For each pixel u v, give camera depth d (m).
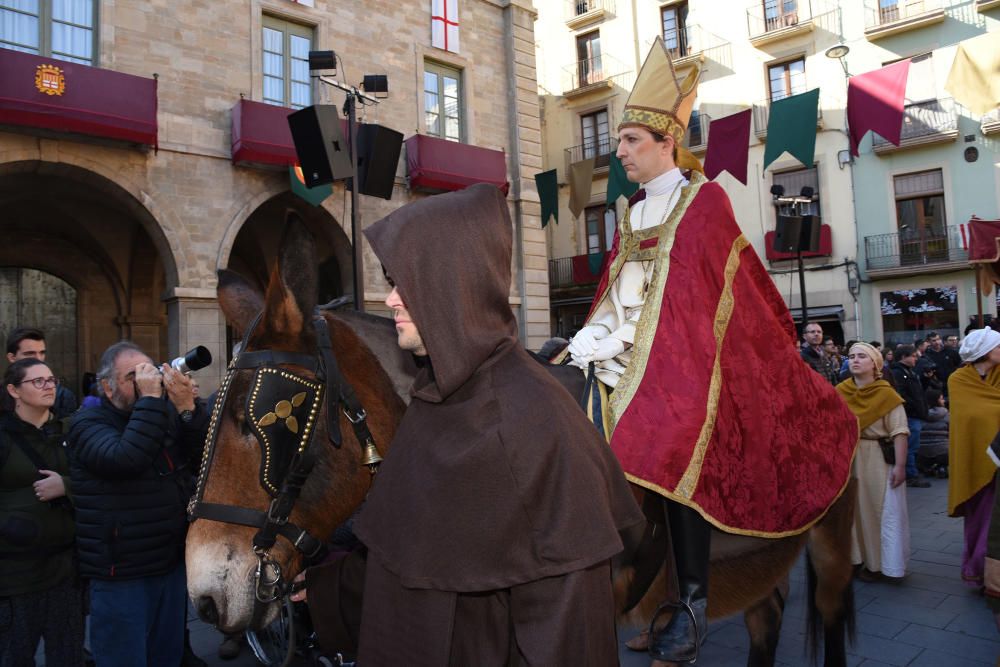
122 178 11.27
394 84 14.69
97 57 11.20
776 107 8.48
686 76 2.60
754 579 2.60
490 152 15.56
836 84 20.56
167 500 3.21
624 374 2.22
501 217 1.46
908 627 4.54
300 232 1.74
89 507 3.09
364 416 1.77
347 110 6.97
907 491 9.08
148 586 3.20
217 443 1.65
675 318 2.26
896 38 19.83
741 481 2.26
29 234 14.34
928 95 19.58
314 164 6.72
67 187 12.30
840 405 2.94
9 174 11.32
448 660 1.26
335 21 13.86
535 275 16.56
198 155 12.02
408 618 1.30
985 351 4.79
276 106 12.57
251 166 12.52
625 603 2.14
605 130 24.70
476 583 1.25
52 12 10.86
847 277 20.39
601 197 24.11
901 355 10.19
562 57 25.70
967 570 4.92
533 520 1.27
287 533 1.65
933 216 19.72
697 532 2.14
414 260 1.31
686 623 2.05
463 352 1.30
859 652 4.16
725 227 2.44
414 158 14.52
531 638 1.23
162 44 11.72
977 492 4.84
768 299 2.69
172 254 11.64
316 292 1.76
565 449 1.31
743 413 2.33
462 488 1.28
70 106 10.23
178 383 3.01
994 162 18.86
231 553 1.60
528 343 16.27
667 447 2.05
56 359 14.79
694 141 22.27
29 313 14.61
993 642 4.25
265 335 1.73
